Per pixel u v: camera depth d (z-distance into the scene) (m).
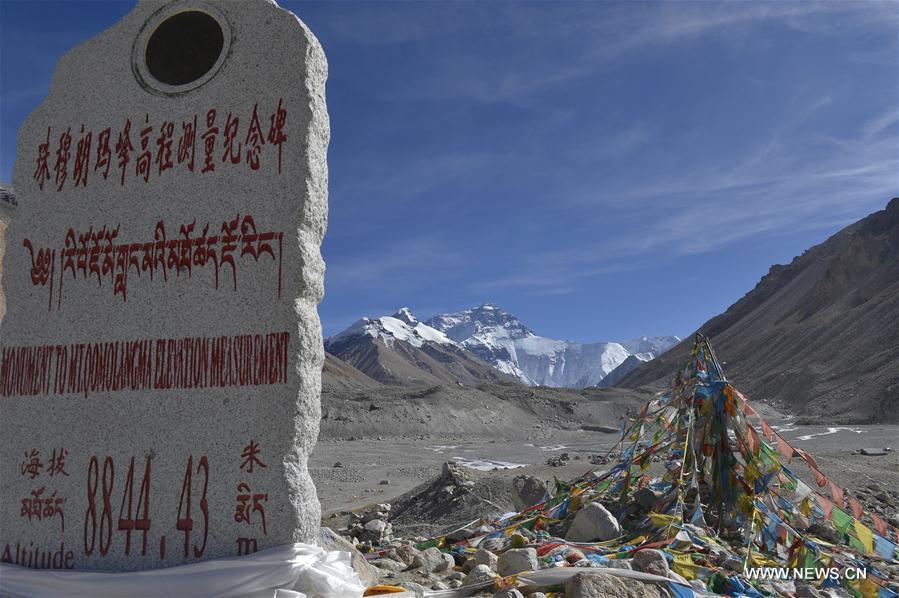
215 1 6.40
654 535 8.09
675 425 10.04
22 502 6.06
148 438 5.89
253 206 6.00
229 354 5.84
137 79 6.52
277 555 5.35
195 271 6.03
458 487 16.16
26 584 5.61
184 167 6.22
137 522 5.77
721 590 6.77
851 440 33.50
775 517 8.34
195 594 5.28
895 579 7.70
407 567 7.79
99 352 6.14
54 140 6.62
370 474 30.00
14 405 6.25
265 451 5.64
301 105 6.06
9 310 6.41
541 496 11.86
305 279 5.84
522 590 6.02
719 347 128.00
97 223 6.35
